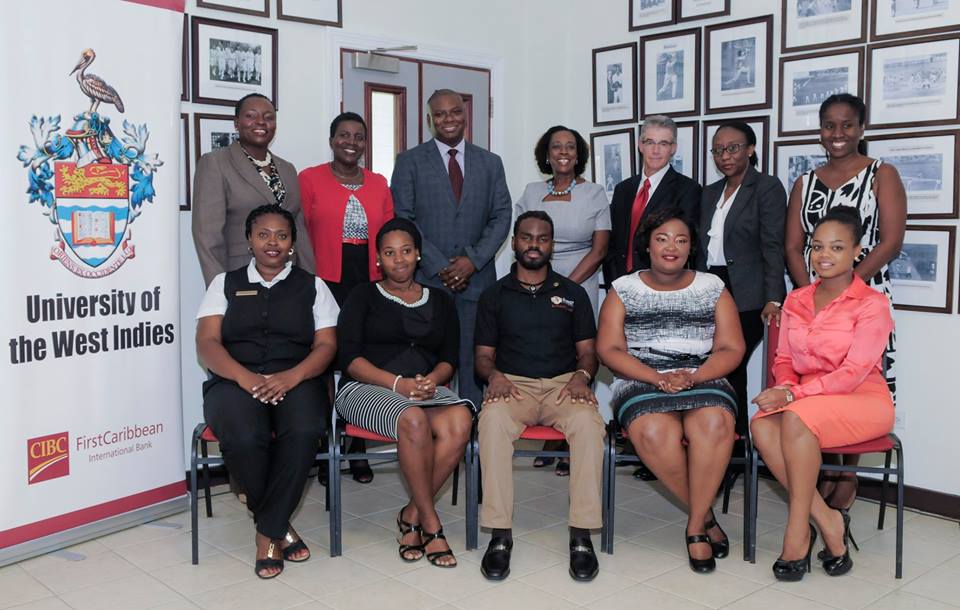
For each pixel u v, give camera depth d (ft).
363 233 11.55
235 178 10.54
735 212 11.36
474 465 9.71
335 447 9.50
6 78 8.82
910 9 11.09
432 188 11.94
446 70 14.56
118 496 10.18
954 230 10.88
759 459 9.60
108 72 9.74
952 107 10.82
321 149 13.11
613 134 14.67
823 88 11.98
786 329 9.78
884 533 10.49
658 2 13.80
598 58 14.75
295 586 8.77
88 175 9.60
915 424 11.39
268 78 12.38
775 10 12.43
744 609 8.27
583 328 10.36
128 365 10.16
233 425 8.97
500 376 9.98
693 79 13.44
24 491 9.27
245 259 10.59
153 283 10.37
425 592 8.63
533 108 15.69
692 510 9.32
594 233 12.52
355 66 13.30
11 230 8.94
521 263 10.27
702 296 9.89
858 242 9.21
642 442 9.27
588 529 9.12
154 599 8.46
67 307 9.48
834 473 10.54
